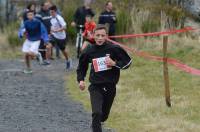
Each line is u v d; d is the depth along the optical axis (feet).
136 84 81.76
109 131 55.98
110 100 50.39
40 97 74.33
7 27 148.97
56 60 115.65
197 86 78.79
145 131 55.77
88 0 139.54
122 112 64.23
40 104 69.56
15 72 97.66
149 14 127.65
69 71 99.25
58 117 62.08
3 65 108.37
